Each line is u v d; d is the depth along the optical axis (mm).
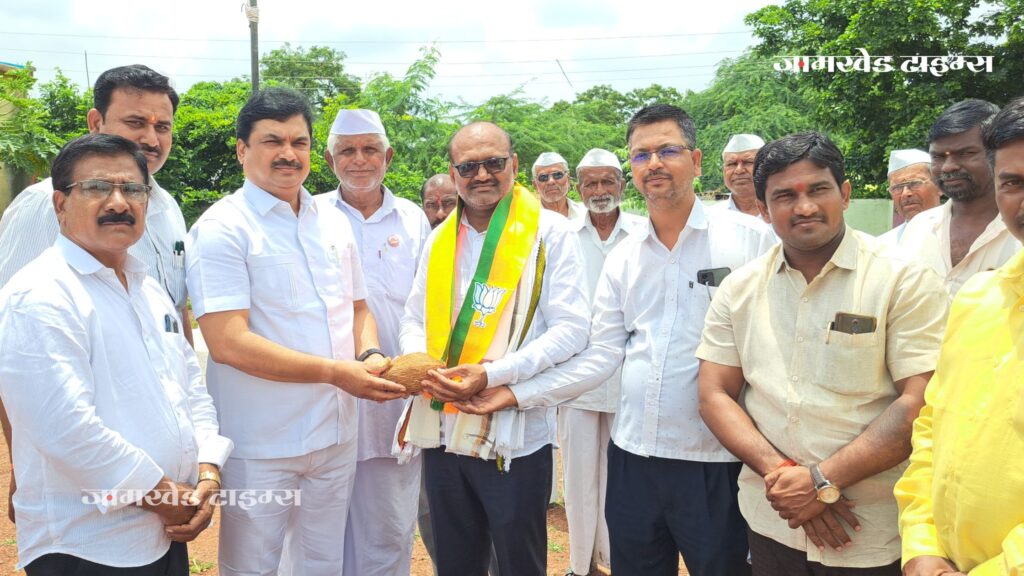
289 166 3445
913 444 2471
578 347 3533
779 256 2902
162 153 3594
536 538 3648
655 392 3359
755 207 6062
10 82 14156
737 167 6016
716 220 3447
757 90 24625
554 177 6625
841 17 16453
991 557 2092
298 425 3443
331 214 3781
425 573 4836
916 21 15023
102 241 2697
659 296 3447
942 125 3703
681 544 3359
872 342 2688
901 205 5461
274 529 3479
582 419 4797
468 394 3352
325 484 3604
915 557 2287
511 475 3539
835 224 2740
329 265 3588
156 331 2941
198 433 3096
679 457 3305
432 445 3594
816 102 17562
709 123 25984
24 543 2641
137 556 2691
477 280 3588
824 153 2727
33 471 2604
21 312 2549
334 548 3699
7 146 13422
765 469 2787
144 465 2637
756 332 2926
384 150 4367
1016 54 14930
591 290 5543
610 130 25625
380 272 4383
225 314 3328
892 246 2809
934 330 2656
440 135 20375
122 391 2717
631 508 3465
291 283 3447
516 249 3574
